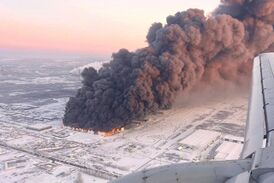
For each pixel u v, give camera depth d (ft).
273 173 31.14
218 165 34.35
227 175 33.22
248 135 47.03
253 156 37.06
